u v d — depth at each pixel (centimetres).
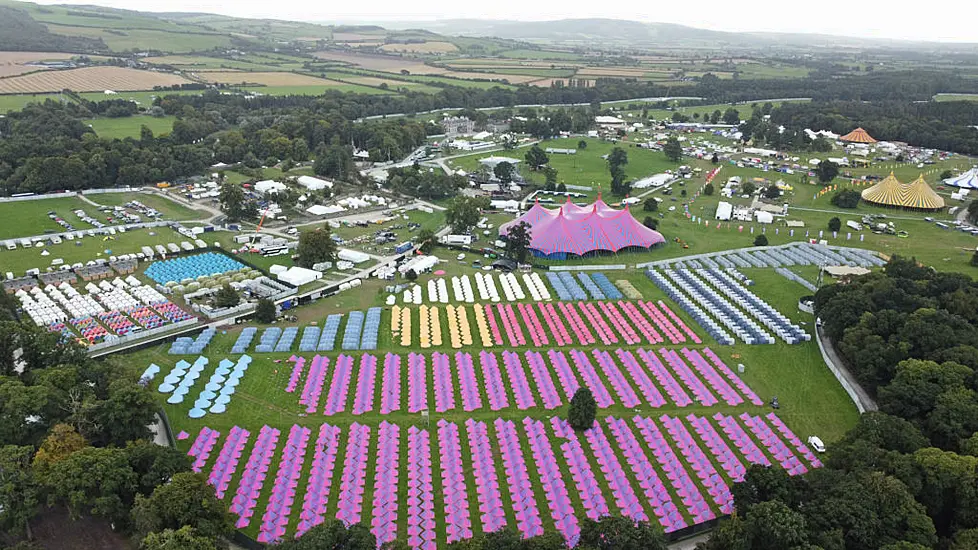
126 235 18738
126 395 8781
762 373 11994
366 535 6825
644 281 16288
